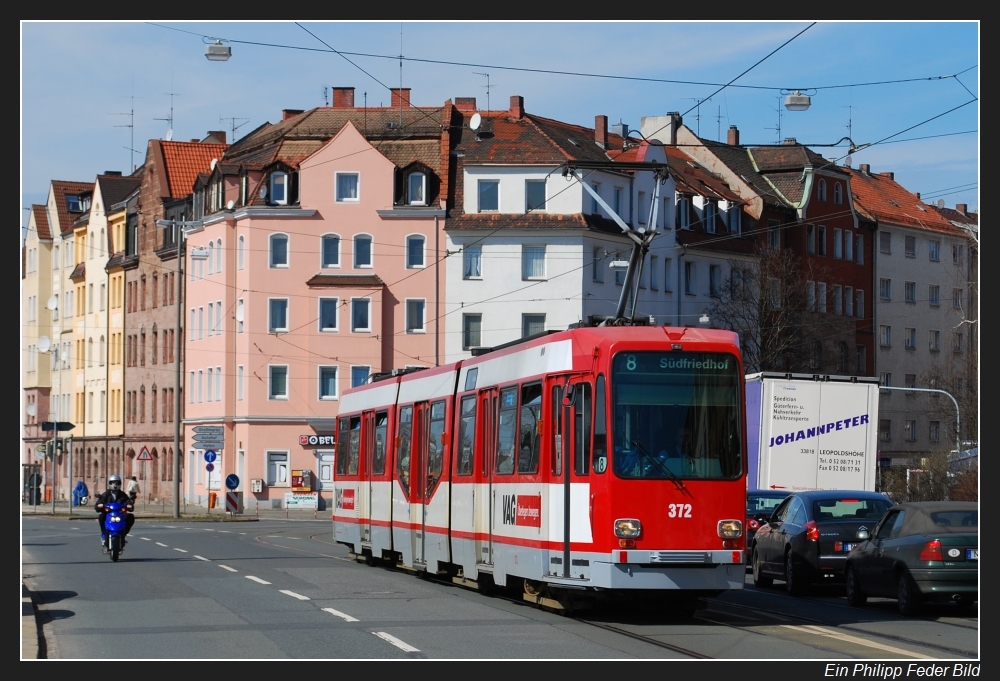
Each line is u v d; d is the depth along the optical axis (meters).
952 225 96.88
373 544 28.42
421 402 25.50
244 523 57.31
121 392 89.50
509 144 70.94
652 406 17.70
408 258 70.94
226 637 15.55
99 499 29.98
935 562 18.19
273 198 71.75
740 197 81.00
